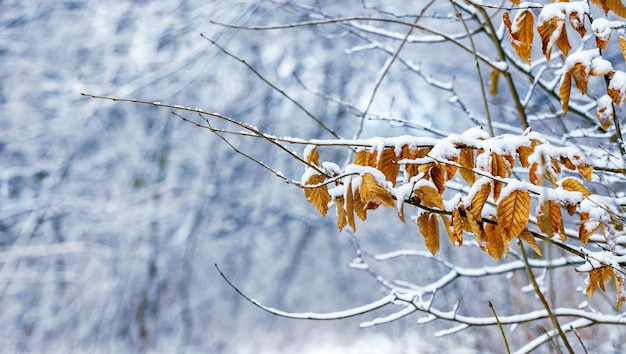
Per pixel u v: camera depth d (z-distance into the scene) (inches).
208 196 534.6
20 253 434.3
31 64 439.5
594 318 105.7
